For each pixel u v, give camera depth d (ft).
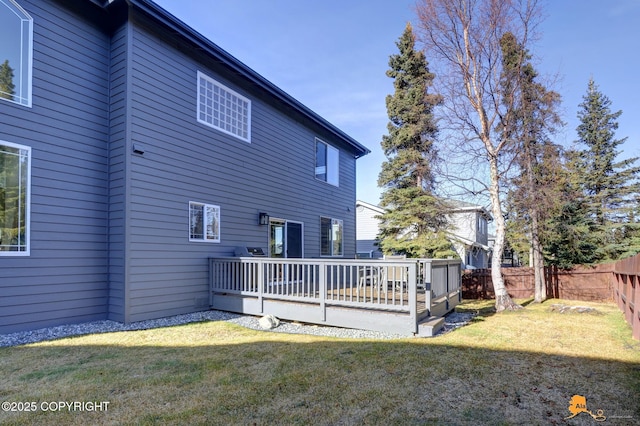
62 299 19.97
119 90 21.93
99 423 9.16
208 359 14.51
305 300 21.98
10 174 18.42
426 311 20.80
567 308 28.04
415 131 53.16
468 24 28.17
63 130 20.36
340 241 45.27
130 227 21.22
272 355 15.11
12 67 18.89
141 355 15.05
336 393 11.10
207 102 27.32
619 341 17.65
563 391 11.32
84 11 21.67
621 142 65.77
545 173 34.17
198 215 26.00
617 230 52.49
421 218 53.16
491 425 9.16
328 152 43.52
